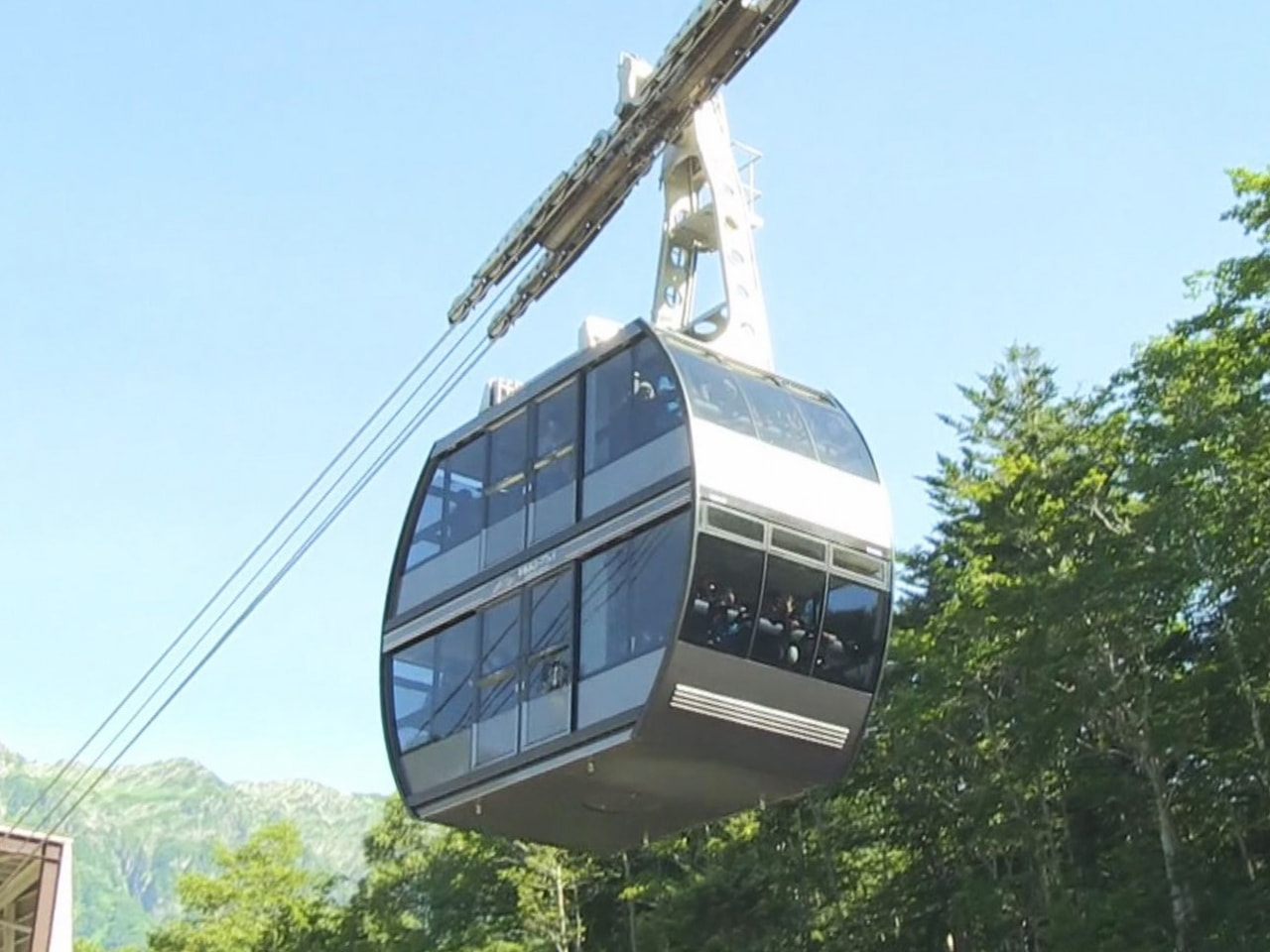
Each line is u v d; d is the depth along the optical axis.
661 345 20.45
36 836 34.94
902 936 39.03
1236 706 34.34
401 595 23.59
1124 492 37.16
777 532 19.78
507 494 22.28
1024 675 36.44
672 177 22.86
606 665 19.89
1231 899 31.36
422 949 48.22
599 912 48.25
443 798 21.92
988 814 37.16
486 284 23.28
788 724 19.80
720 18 20.00
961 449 44.25
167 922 60.22
